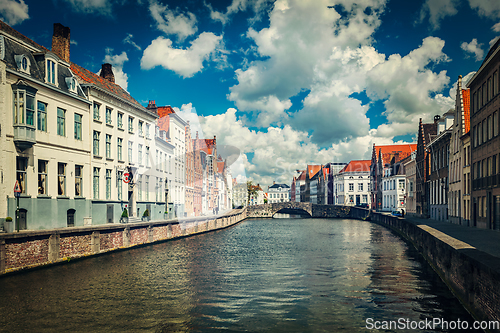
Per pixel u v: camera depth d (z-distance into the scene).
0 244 17.66
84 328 12.14
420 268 22.31
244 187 109.38
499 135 28.45
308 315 13.55
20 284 16.98
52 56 25.38
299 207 111.69
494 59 29.25
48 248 21.08
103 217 31.81
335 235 46.78
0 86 20.73
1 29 23.47
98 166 31.36
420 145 63.16
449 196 44.47
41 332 11.76
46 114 24.69
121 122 35.69
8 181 21.30
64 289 16.48
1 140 20.77
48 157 24.70
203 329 12.23
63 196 26.19
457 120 41.44
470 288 12.60
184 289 17.02
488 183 31.12
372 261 25.09
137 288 17.03
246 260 25.48
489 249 17.12
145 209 40.41
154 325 12.51
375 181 98.81
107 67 40.47
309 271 21.44
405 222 41.28
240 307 14.47
